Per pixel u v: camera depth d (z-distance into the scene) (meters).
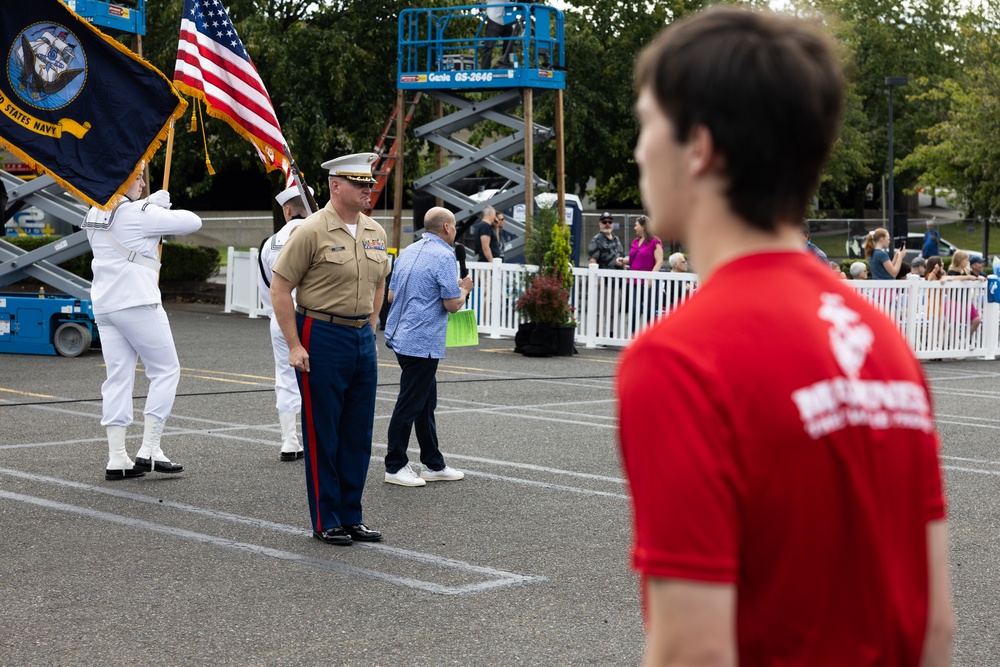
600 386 12.98
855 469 1.38
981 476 8.46
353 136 25.78
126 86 10.50
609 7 36.22
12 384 12.24
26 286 23.00
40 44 10.40
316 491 6.33
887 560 1.41
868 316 1.49
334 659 4.57
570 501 7.38
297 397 8.54
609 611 5.21
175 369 7.99
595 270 17.28
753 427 1.34
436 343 7.68
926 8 54.34
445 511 7.09
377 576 5.71
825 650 1.38
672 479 1.30
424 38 25.52
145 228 7.70
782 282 1.42
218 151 25.72
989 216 38.81
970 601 5.43
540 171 35.88
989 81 37.25
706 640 1.29
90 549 6.11
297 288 6.32
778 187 1.40
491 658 4.60
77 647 4.66
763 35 1.40
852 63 1.45
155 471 8.01
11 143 10.45
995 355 17.52
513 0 19.30
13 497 7.22
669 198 1.45
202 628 4.91
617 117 36.09
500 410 11.16
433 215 7.74
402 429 7.76
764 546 1.35
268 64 24.19
